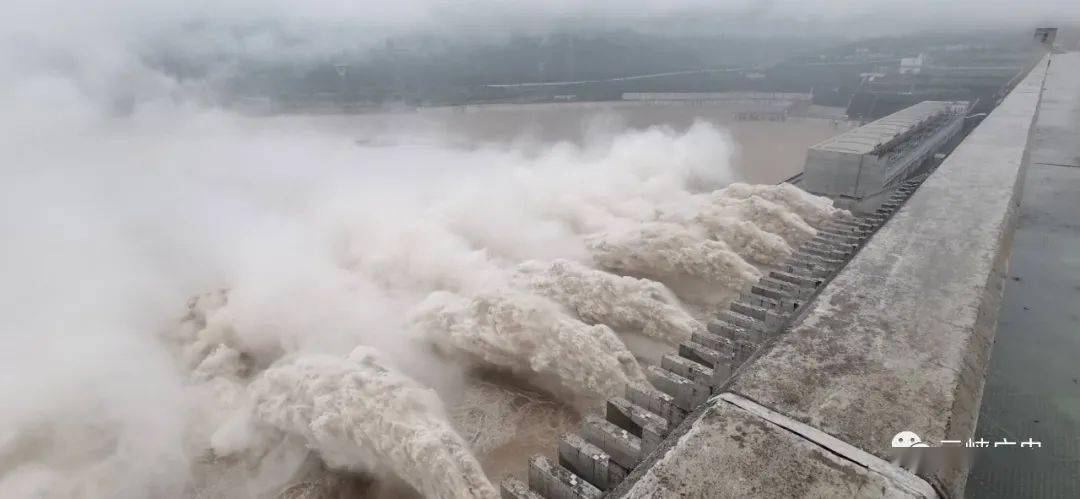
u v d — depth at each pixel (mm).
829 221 22906
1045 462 5730
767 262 21562
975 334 7488
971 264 9594
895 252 10188
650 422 7871
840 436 5621
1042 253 10711
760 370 6789
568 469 7902
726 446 5543
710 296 20844
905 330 7570
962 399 6234
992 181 14367
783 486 5047
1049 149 19266
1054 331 7992
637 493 5133
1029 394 6691
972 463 5703
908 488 4938
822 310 8172
